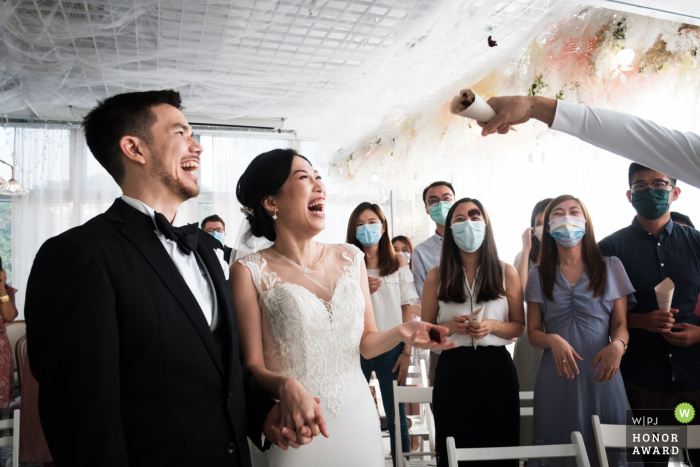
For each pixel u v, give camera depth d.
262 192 1.66
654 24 2.21
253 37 3.73
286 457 1.43
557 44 2.67
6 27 3.34
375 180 4.79
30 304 0.96
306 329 1.50
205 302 1.20
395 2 3.12
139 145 1.17
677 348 2.07
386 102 4.14
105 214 1.12
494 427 2.08
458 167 3.96
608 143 1.30
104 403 0.92
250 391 1.31
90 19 3.32
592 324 2.13
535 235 3.03
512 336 2.20
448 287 2.33
